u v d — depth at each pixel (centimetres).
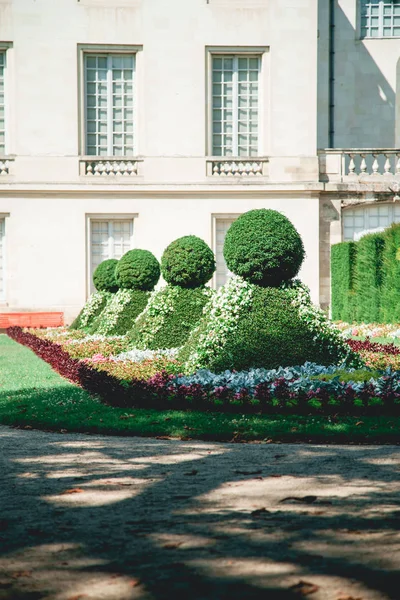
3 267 2877
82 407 1062
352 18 3447
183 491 626
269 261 1252
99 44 2869
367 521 540
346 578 439
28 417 1005
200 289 1656
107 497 613
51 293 2864
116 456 769
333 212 2900
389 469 695
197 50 2888
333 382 998
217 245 2909
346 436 842
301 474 677
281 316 1245
